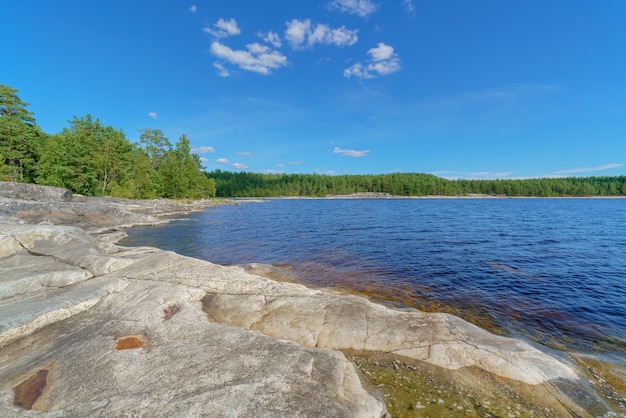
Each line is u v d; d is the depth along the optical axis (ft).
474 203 291.99
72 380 16.46
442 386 18.20
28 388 16.07
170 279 31.40
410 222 122.62
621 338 26.04
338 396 15.44
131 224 98.43
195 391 14.90
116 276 31.81
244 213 167.84
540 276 45.19
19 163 145.59
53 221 82.02
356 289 39.40
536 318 30.27
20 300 24.71
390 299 35.73
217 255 60.80
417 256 59.11
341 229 100.37
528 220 128.98
